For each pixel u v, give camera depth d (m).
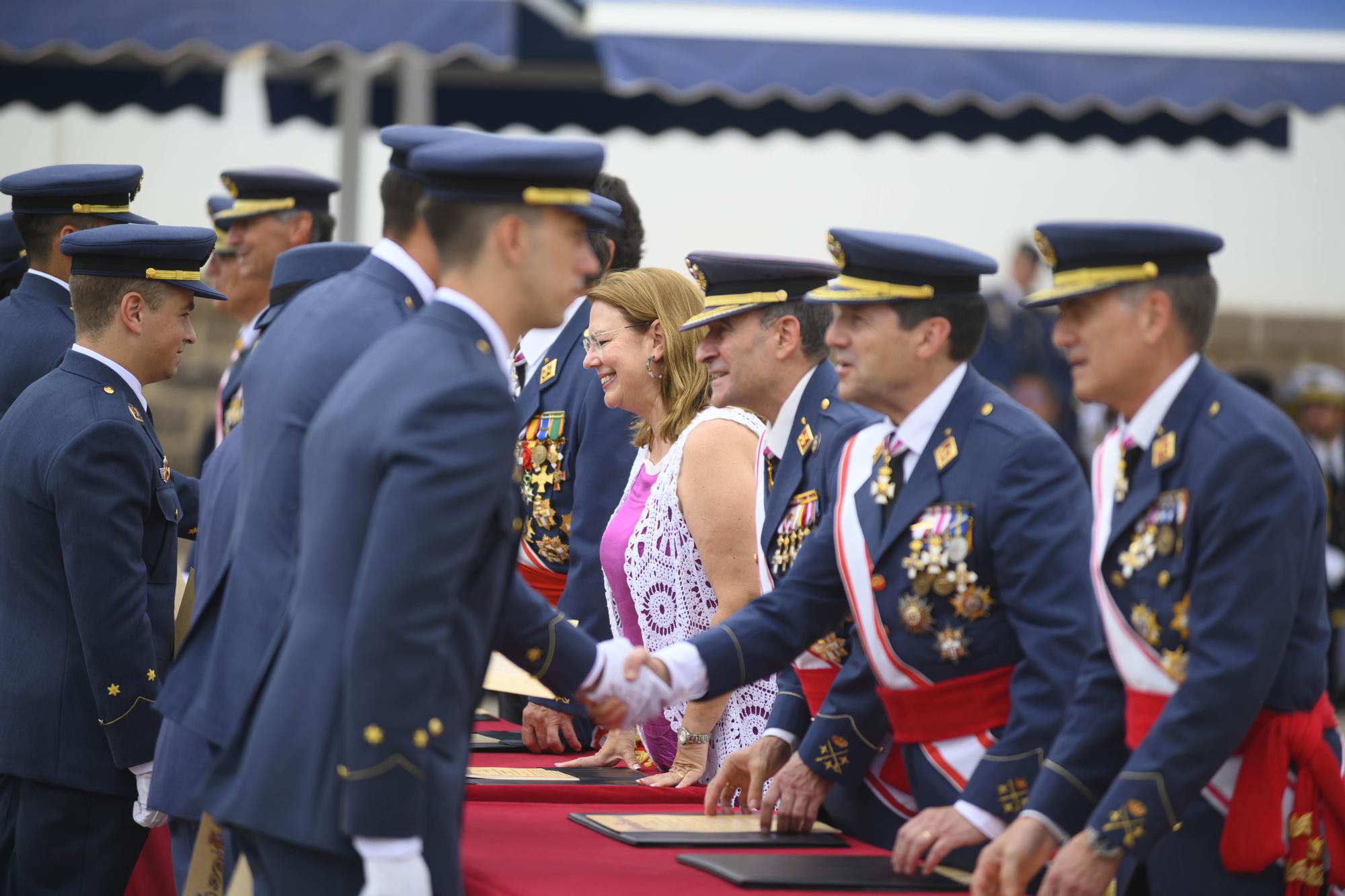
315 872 4.65
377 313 5.40
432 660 4.44
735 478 7.03
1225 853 4.89
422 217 5.09
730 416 7.17
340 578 4.63
